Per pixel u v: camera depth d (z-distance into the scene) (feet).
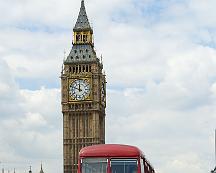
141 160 195.72
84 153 195.11
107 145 196.95
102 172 192.65
